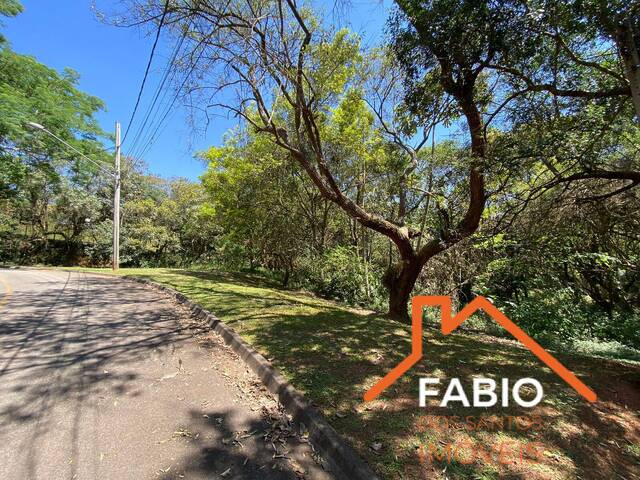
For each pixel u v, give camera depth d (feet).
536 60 15.64
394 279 30.71
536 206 22.81
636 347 29.27
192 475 7.97
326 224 57.06
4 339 17.29
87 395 11.64
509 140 17.10
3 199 69.00
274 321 21.94
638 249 28.60
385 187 47.06
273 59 21.90
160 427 9.89
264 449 9.07
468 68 16.70
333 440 9.01
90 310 24.84
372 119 43.45
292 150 26.76
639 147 18.65
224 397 11.96
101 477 7.77
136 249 91.81
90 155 63.62
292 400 11.23
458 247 32.09
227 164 51.42
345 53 26.78
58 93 58.54
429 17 14.78
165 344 17.56
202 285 39.14
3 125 47.06
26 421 9.92
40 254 88.63
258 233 60.08
